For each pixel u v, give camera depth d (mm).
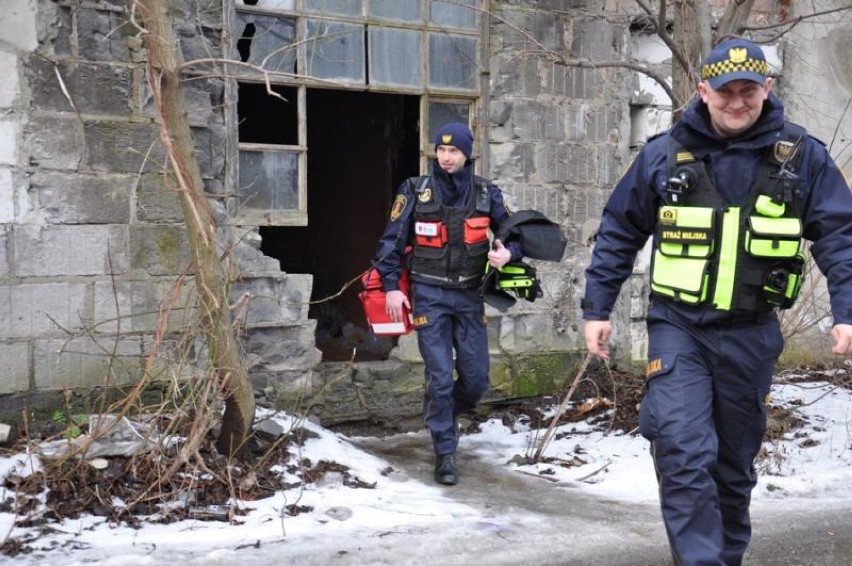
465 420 6430
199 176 4617
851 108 7941
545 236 5094
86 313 5176
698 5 5953
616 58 6883
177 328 5355
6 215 4977
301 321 5824
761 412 3344
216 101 5625
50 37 5055
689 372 3254
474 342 5234
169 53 4402
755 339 3258
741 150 3221
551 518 4469
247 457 4844
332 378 5980
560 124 6695
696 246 3246
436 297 5121
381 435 6191
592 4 6773
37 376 5051
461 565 3844
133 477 4457
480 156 6496
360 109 8391
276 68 5816
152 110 5328
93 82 5172
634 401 6445
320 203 9008
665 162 3330
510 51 6512
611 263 3465
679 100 6117
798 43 7766
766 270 3221
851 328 3076
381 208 8164
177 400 5199
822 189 3242
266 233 9484
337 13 6004
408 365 6242
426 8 6289
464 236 5117
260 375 5707
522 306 6613
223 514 4273
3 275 4973
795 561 3973
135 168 5289
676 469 3098
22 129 4992
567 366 6770
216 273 4656
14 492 4273
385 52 6168
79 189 5148
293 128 8844
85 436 4703
